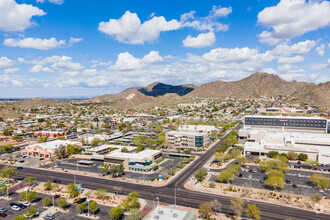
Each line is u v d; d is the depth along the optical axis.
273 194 126.81
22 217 92.94
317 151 191.25
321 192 130.00
